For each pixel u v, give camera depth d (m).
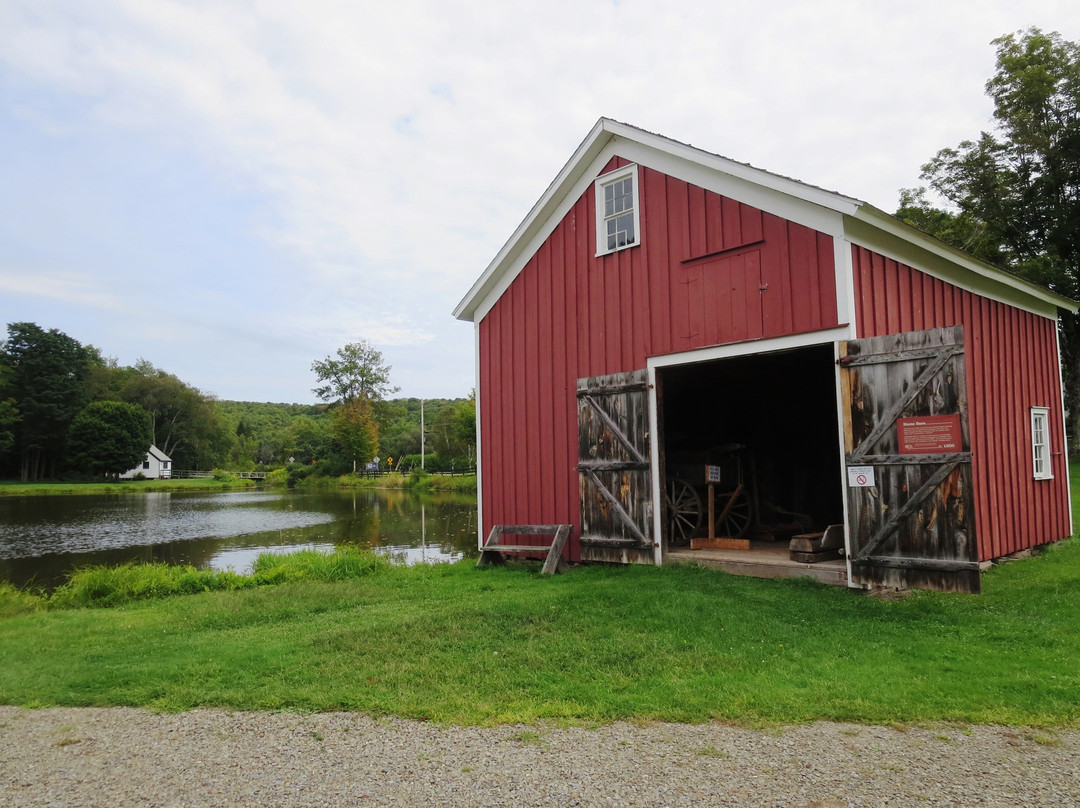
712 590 7.25
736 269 8.24
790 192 7.63
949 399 6.55
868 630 5.73
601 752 3.51
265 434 137.25
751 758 3.39
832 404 12.35
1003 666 4.69
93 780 3.38
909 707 3.99
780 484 12.99
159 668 5.27
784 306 7.76
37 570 14.91
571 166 10.08
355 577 10.76
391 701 4.32
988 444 9.27
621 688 4.48
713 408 13.70
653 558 8.72
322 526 24.11
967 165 26.80
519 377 10.91
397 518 27.11
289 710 4.29
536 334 10.68
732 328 8.22
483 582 8.98
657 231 9.15
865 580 7.01
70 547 18.91
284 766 3.46
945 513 6.54
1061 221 24.42
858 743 3.55
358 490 57.81
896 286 7.97
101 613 8.52
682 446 12.88
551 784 3.16
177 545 19.14
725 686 4.42
